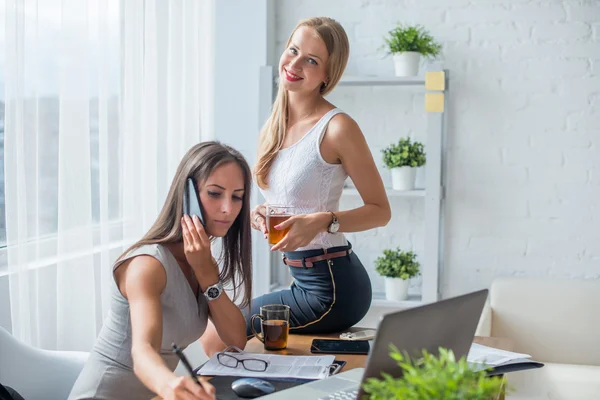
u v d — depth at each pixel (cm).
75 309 253
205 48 363
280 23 400
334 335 221
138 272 176
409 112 387
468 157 382
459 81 381
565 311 334
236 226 201
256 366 172
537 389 277
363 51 391
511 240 381
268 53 390
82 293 255
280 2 399
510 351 200
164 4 317
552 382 291
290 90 226
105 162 272
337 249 224
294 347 197
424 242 366
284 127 231
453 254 386
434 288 363
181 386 139
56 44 245
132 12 291
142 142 307
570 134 373
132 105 293
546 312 335
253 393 151
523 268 380
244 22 386
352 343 199
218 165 186
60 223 247
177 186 188
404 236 391
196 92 350
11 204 225
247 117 389
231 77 389
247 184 195
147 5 306
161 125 320
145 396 186
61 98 245
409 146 368
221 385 160
